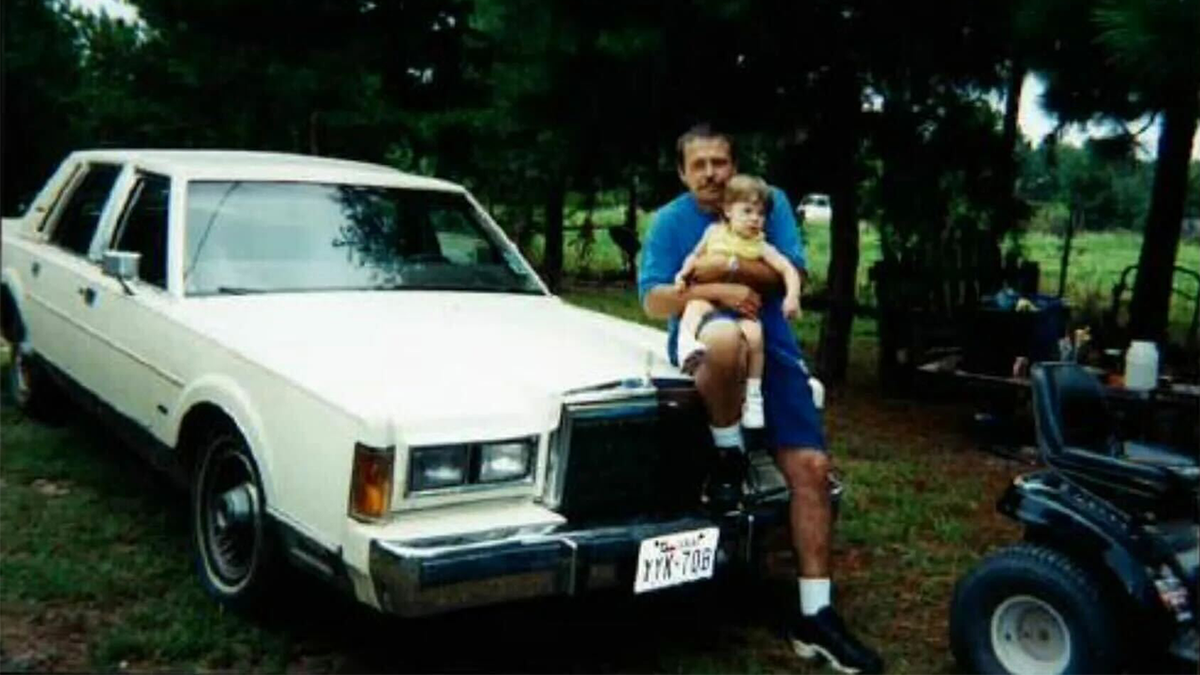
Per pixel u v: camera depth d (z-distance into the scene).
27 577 4.14
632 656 3.89
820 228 23.78
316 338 4.03
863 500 5.86
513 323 4.48
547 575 3.36
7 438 6.05
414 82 13.82
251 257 4.74
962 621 3.75
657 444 3.70
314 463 3.47
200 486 4.18
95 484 5.36
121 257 4.65
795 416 4.00
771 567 4.57
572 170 8.83
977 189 8.58
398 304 4.59
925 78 7.70
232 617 3.93
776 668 3.85
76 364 5.43
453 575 3.20
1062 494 3.58
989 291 8.85
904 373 8.84
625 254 17.84
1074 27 5.57
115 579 4.20
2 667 3.48
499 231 5.54
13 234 6.64
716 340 3.70
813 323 13.23
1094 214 17.97
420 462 3.30
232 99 13.55
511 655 3.84
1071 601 3.43
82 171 6.15
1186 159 9.61
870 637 4.12
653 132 7.99
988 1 6.91
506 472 3.45
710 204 4.05
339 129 13.59
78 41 18.91
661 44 7.16
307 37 12.77
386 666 3.69
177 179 4.90
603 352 4.09
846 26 7.47
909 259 8.84
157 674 3.52
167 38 13.35
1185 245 17.09
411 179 5.45
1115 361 7.36
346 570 3.34
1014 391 7.29
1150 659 3.48
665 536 3.57
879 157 8.33
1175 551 3.47
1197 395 5.54
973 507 5.79
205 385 4.06
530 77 7.99
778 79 7.77
